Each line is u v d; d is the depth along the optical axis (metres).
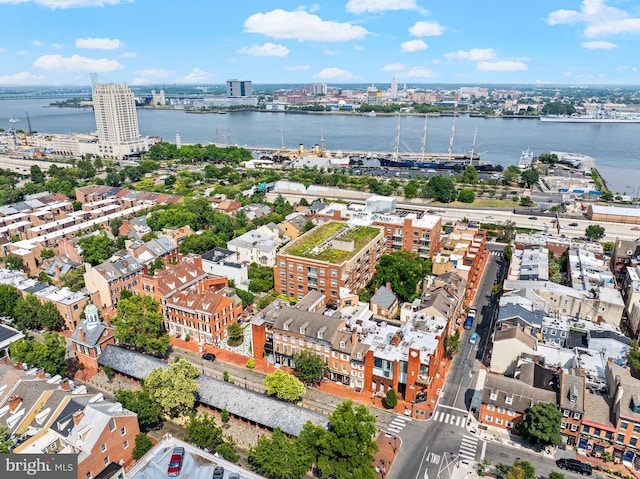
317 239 188.25
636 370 124.38
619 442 101.12
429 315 139.50
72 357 142.50
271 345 142.25
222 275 184.62
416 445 107.31
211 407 115.62
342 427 93.81
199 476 79.38
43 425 96.56
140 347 143.00
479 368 136.62
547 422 101.50
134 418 98.62
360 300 169.25
